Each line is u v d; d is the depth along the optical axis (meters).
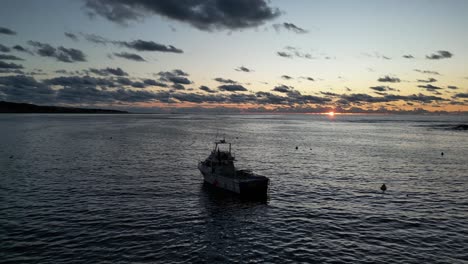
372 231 29.08
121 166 57.62
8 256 23.30
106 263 22.55
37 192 39.81
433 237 27.75
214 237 27.58
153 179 48.03
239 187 38.50
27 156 67.19
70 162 60.69
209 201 37.81
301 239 27.36
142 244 25.80
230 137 123.31
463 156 75.81
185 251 24.78
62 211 33.03
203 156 71.44
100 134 123.25
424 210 35.00
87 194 39.34
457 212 34.31
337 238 27.58
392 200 38.72
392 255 24.47
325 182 47.84
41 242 25.67
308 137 126.94
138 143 94.69
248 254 24.52
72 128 155.25
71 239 26.33
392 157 73.69
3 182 44.56
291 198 39.44
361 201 38.28
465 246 26.00
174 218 31.98
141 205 35.69
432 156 75.62
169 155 72.06
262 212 34.31
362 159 70.31
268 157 72.38
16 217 31.05
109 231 28.20
